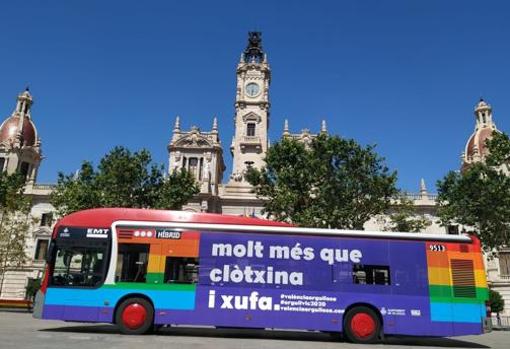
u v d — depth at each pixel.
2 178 52.19
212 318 17.41
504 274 56.34
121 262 17.98
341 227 41.00
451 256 18.08
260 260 17.92
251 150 71.81
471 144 71.62
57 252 18.16
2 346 12.91
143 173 47.22
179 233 18.22
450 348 16.98
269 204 42.97
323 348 14.84
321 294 17.59
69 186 46.09
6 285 59.53
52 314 17.50
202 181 64.44
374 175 40.94
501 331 32.09
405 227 43.72
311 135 70.88
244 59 79.50
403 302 17.53
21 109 74.62
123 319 17.50
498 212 39.72
